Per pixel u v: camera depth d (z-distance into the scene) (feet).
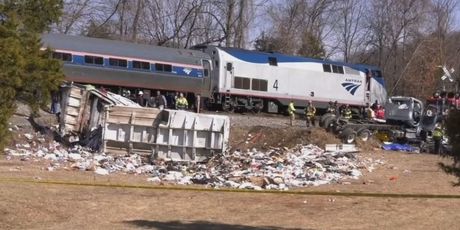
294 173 67.51
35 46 38.99
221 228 38.78
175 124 83.25
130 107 83.46
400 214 45.70
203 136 84.28
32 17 41.65
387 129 116.26
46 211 40.47
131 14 185.88
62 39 121.70
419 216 44.93
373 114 135.33
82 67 123.13
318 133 99.81
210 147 84.17
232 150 92.99
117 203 46.80
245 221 41.86
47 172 61.77
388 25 236.43
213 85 145.38
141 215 43.06
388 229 39.78
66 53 120.78
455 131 27.07
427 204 50.49
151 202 48.42
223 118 84.69
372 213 45.98
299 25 219.82
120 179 60.90
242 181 61.46
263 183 60.18
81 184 50.52
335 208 48.08
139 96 129.29
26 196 43.70
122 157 78.95
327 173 68.74
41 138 84.84
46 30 45.27
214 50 147.43
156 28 190.08
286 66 155.84
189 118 83.71
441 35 237.66
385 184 62.80
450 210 47.75
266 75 152.25
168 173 67.26
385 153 98.22
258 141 99.76
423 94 221.46
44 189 49.08
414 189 59.31
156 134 83.25
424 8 233.96
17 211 38.83
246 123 114.21
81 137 89.30
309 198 52.95
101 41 128.36
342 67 167.02
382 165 80.94
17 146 79.46
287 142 97.86
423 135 115.03
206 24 192.44
